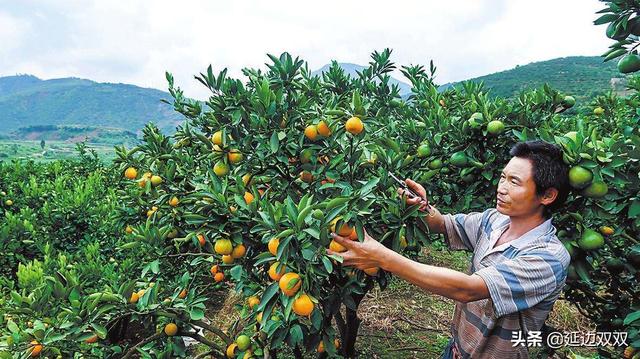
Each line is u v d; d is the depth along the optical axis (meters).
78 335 2.67
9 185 7.25
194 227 3.23
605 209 2.45
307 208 1.88
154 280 3.99
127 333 4.88
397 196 2.42
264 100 2.62
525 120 3.30
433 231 2.59
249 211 2.35
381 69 4.87
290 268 2.04
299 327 2.73
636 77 4.38
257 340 3.14
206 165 3.48
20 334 2.62
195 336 3.23
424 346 4.50
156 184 3.60
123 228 4.93
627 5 2.04
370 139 2.84
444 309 5.40
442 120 3.43
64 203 5.65
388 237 2.49
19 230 5.21
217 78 2.84
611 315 3.14
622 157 2.17
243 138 2.78
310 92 3.47
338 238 1.84
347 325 3.74
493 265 1.95
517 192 1.95
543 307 1.96
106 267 4.50
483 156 3.28
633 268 2.83
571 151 2.08
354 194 1.91
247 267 2.77
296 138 2.79
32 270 3.74
